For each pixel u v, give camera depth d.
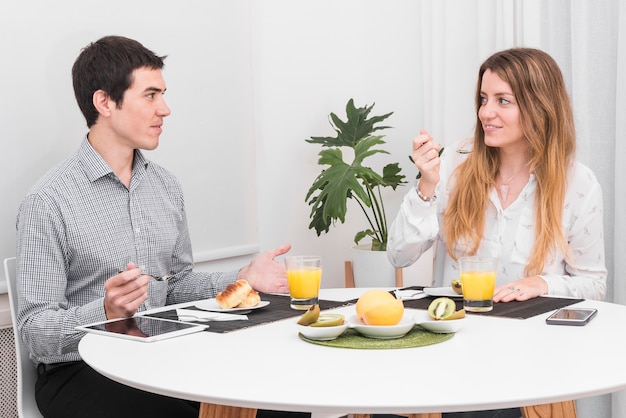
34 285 1.74
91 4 2.33
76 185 1.87
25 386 1.80
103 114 1.90
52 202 1.80
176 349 1.29
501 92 1.97
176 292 2.07
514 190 2.04
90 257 1.86
